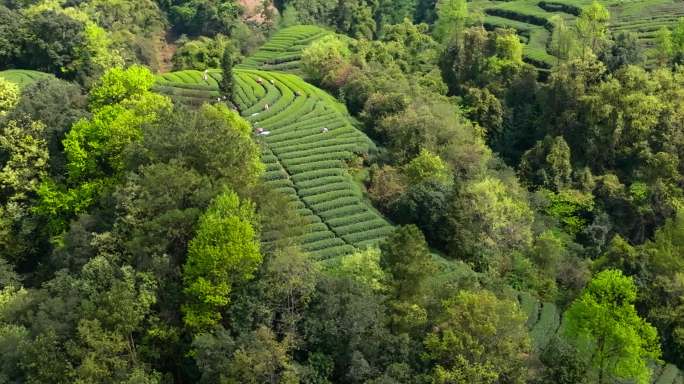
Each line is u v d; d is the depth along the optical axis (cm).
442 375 5619
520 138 14238
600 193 12194
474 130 13738
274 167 11381
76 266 7194
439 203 10206
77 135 8900
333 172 11506
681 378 8125
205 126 7750
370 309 6197
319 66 15950
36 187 9238
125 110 8981
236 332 6125
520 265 9694
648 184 12000
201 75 15138
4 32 14512
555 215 11906
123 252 6900
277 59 18562
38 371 5712
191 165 7406
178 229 6650
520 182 12738
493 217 9919
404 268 6500
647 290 8781
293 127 12938
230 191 6788
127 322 5962
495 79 15250
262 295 6194
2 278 8206
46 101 9981
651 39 16775
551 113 13688
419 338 6394
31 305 6700
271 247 6725
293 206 8812
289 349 6016
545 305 8988
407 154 12088
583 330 7325
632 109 12475
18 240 9062
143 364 6003
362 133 13038
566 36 15700
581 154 13012
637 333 7294
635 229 11719
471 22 19562
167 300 6397
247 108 13600
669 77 13062
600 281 7300
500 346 6003
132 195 7144
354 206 10606
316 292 6362
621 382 7800
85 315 5959
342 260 8044
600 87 13025
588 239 11406
